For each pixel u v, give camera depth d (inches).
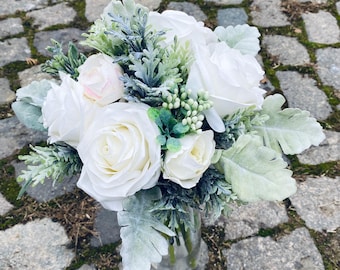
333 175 73.7
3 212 70.6
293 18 99.2
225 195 39.2
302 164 75.3
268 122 42.4
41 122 44.4
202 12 101.2
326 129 80.0
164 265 56.6
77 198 71.8
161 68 36.9
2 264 65.1
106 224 68.7
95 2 104.0
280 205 69.7
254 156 37.3
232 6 102.2
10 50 93.9
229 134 38.7
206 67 36.8
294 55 92.0
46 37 96.7
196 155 36.8
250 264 64.0
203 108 36.3
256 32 46.1
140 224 38.9
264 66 90.4
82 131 36.8
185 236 52.7
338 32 96.3
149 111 36.4
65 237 67.6
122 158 35.4
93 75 37.7
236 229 67.3
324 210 69.4
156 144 35.4
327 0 102.8
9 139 80.0
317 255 64.5
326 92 85.6
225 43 41.5
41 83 46.0
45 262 65.2
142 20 38.5
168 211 40.2
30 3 104.1
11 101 85.7
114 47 40.1
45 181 73.5
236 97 37.4
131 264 37.7
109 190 36.4
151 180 36.9
